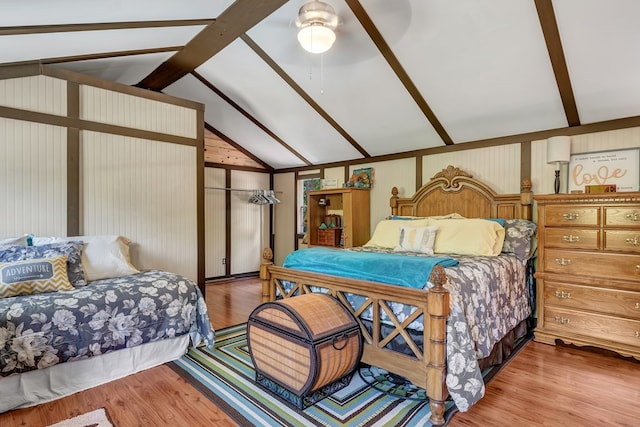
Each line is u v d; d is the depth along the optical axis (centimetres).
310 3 230
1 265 237
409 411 198
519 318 295
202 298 294
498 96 326
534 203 354
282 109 449
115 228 331
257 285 550
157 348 262
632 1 215
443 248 328
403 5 254
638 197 256
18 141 281
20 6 185
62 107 302
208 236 577
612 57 256
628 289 262
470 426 182
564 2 226
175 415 194
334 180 563
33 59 281
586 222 280
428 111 370
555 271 297
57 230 299
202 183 395
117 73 375
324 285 254
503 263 279
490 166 387
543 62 277
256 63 365
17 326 204
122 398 213
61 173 301
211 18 272
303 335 199
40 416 195
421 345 204
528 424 184
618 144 311
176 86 444
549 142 321
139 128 347
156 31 276
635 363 261
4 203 275
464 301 205
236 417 192
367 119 418
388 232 384
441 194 415
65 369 221
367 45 301
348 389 223
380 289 215
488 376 239
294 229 631
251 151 617
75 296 233
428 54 297
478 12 247
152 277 288
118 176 333
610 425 183
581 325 282
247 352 284
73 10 204
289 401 208
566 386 225
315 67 346
